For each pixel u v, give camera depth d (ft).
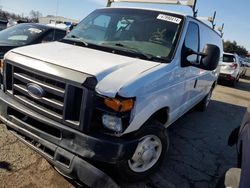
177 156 14.61
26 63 9.87
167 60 11.62
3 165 11.13
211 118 23.30
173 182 12.03
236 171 8.33
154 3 19.35
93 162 9.70
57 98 9.16
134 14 13.70
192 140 17.34
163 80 10.80
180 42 12.39
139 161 10.89
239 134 9.53
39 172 11.09
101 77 8.94
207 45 12.01
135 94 9.14
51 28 23.62
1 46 19.03
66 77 8.84
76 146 8.90
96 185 8.71
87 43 12.48
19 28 23.53
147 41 12.30
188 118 22.18
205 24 16.28
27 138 10.22
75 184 10.64
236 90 46.03
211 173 13.47
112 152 8.79
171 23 12.94
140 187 11.15
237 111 28.12
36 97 9.52
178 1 18.53
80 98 8.77
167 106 11.91
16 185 10.12
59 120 9.08
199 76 16.29
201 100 22.29
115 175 11.12
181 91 13.34
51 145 9.28
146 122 10.66
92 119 8.83
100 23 13.92
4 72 10.72
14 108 10.07
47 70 9.25
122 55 11.35
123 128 9.04
